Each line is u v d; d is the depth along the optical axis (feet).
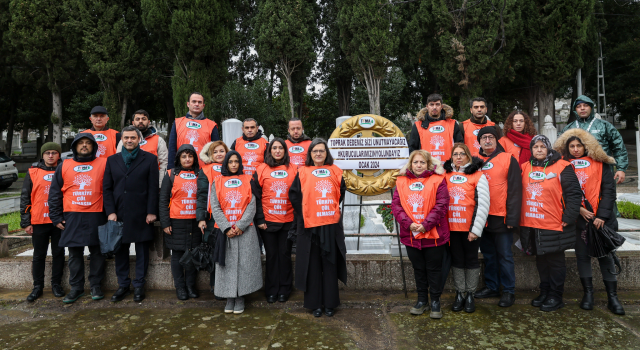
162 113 80.89
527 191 12.39
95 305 13.66
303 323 11.85
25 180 14.29
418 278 12.23
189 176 13.92
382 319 12.02
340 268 12.63
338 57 69.97
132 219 13.51
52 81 62.54
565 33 54.44
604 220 11.87
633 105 83.15
